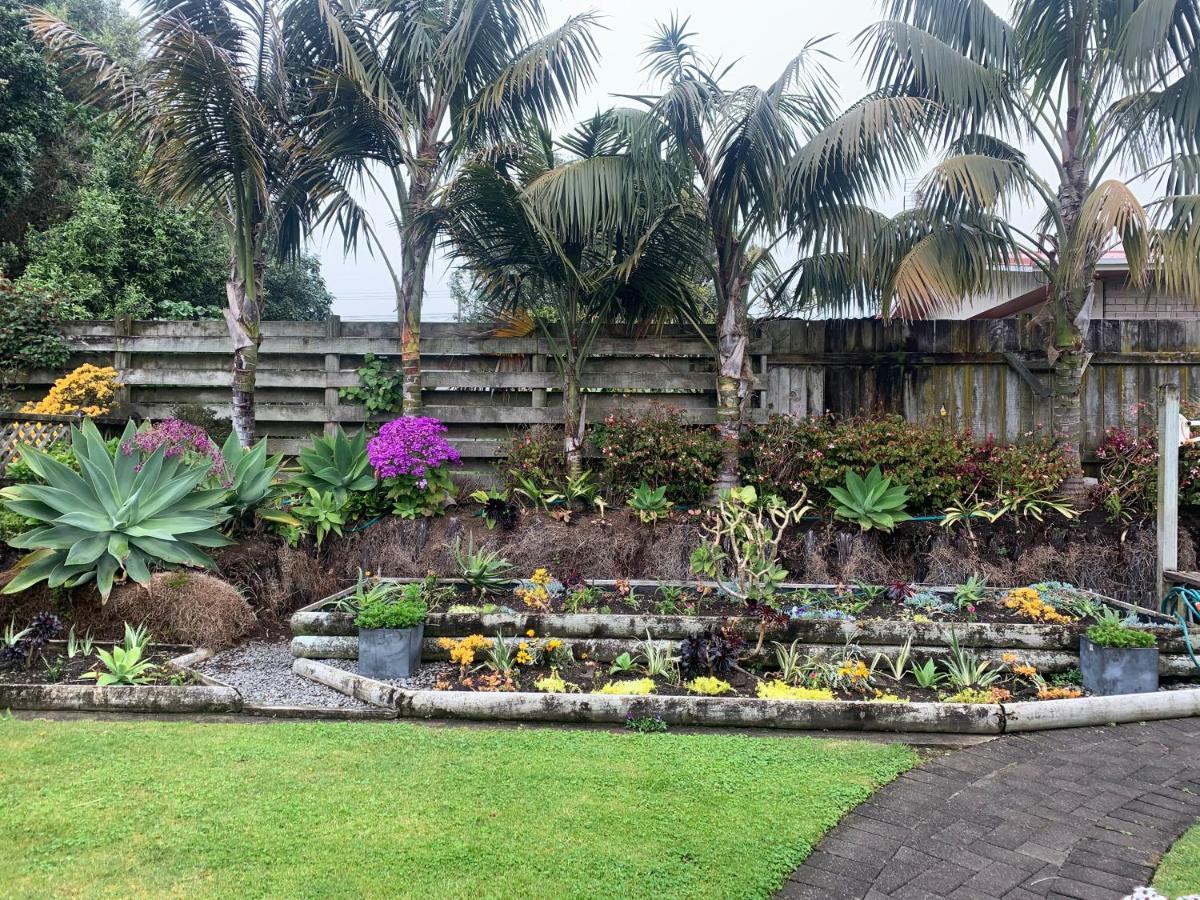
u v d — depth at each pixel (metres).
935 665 4.30
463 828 2.46
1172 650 4.29
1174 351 6.79
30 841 2.36
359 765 2.96
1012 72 5.96
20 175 10.92
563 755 3.10
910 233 6.33
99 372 7.12
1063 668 4.27
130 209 12.00
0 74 10.23
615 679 4.08
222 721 3.55
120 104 6.43
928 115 5.82
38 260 11.20
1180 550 5.62
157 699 3.69
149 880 2.16
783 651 4.21
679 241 6.39
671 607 4.86
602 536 5.96
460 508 6.63
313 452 6.52
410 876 2.19
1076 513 5.95
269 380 7.34
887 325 7.01
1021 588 5.08
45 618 4.26
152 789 2.73
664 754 3.13
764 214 5.86
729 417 6.30
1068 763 3.17
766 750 3.21
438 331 7.27
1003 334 6.90
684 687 3.96
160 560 5.14
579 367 6.72
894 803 2.78
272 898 2.07
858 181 5.88
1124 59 5.39
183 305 11.07
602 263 6.69
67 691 3.71
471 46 6.56
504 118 6.81
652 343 7.10
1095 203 5.17
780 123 5.52
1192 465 5.82
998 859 2.40
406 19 6.50
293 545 5.79
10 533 5.22
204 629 4.70
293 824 2.48
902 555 5.90
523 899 2.08
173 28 5.79
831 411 6.87
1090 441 6.87
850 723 3.51
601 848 2.35
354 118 6.37
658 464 6.28
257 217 6.75
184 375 7.45
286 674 4.29
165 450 5.29
